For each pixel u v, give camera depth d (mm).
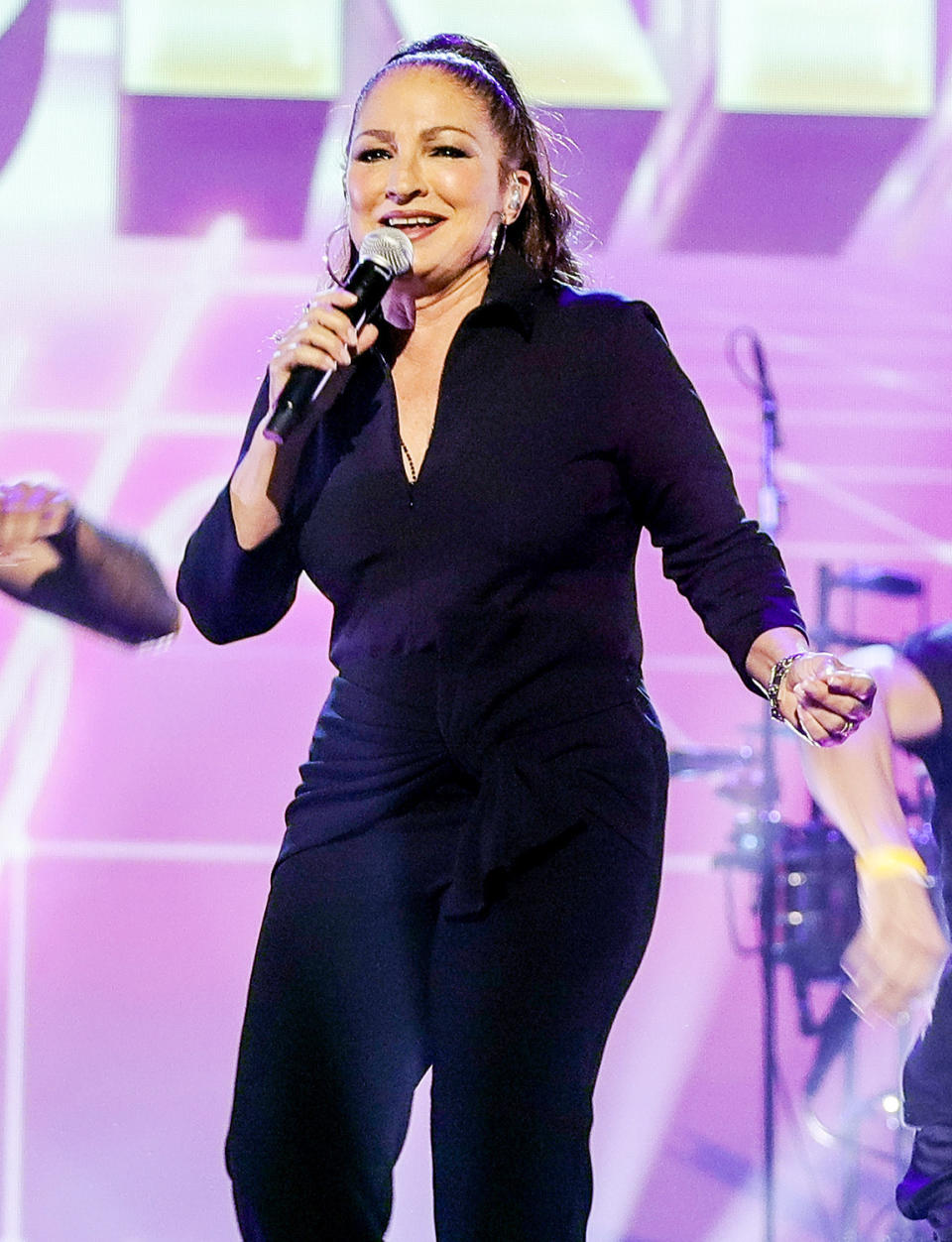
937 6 21234
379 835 7531
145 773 23266
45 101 23266
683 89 21547
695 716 23875
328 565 7734
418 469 7613
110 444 23781
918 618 24219
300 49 20250
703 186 22312
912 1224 15062
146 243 23703
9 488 8125
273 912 7598
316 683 23656
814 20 20609
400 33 20062
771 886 16984
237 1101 7402
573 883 7230
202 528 8094
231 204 22594
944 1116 9367
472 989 7125
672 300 24469
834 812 8859
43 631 23281
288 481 7770
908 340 24547
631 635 7750
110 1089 22078
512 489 7480
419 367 7930
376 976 7453
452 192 7844
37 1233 20328
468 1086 7059
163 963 22750
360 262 7590
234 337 23953
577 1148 7125
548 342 7734
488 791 7359
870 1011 8375
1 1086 21906
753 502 24547
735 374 24531
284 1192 7250
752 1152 20688
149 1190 20938
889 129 20844
